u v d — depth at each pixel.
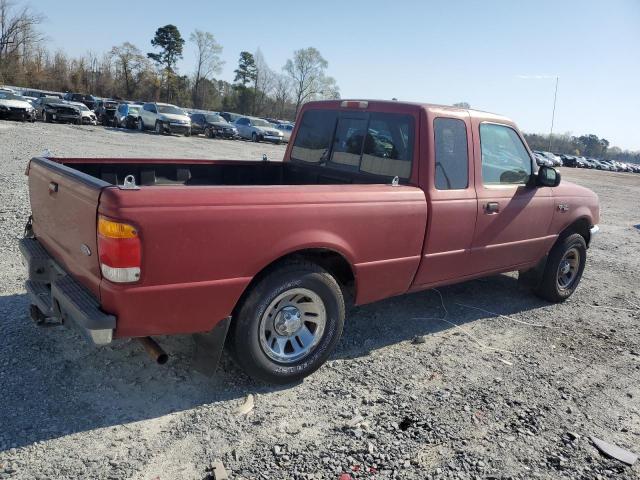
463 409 3.56
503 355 4.51
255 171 5.43
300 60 93.25
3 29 75.00
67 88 81.81
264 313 3.42
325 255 3.93
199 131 34.88
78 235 3.14
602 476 3.02
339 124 5.00
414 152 4.24
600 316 5.78
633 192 27.67
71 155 15.01
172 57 90.50
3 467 2.66
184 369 3.75
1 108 25.91
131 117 32.75
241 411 3.33
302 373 3.68
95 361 3.73
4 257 5.66
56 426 3.02
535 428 3.41
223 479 2.69
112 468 2.73
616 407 3.79
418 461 2.98
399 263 4.10
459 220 4.45
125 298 2.87
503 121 4.97
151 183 4.80
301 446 3.04
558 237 5.85
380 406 3.52
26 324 4.17
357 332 4.69
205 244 3.04
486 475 2.92
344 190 3.69
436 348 4.52
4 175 10.32
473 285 6.41
